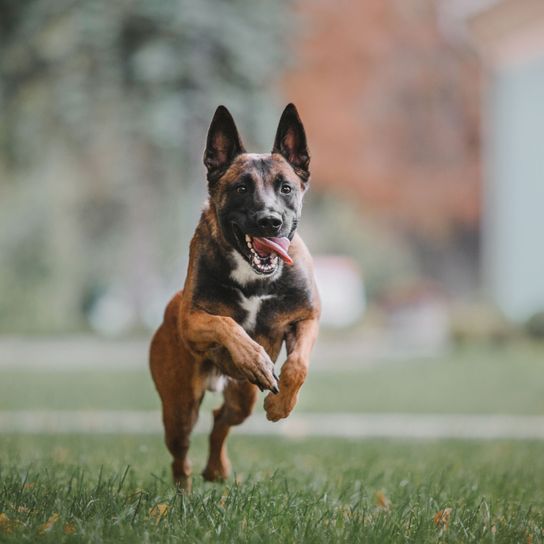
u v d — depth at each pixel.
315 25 39.91
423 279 45.44
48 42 27.27
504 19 24.77
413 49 43.22
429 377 18.06
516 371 18.91
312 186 40.81
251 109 28.42
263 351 5.56
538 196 24.53
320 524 5.01
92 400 14.34
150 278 30.83
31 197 30.84
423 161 43.69
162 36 27.59
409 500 5.70
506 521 5.35
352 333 29.45
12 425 11.56
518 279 25.06
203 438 9.91
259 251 5.79
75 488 6.08
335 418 12.89
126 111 28.11
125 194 31.48
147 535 4.55
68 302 30.72
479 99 43.62
